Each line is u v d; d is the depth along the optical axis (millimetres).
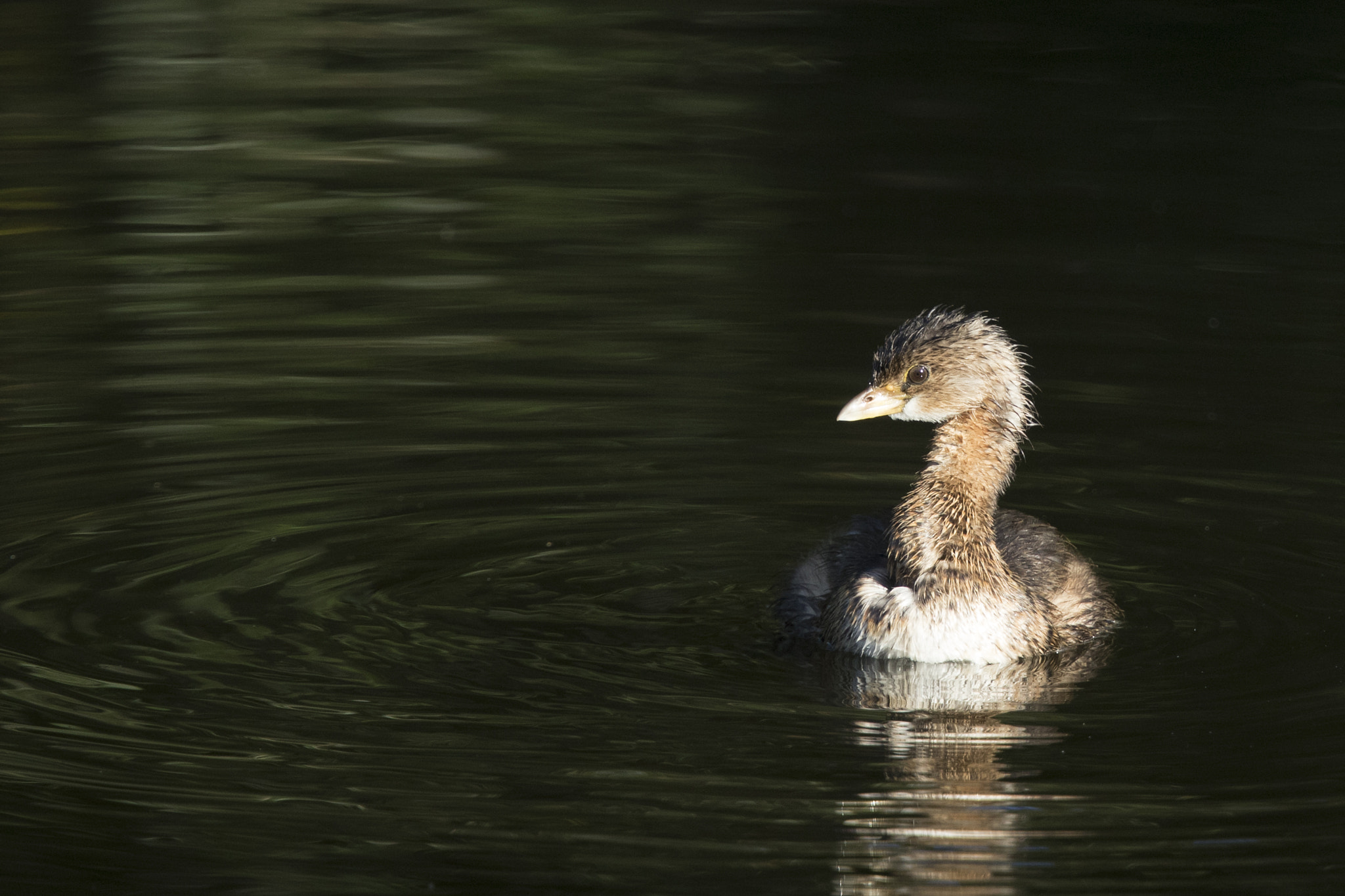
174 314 17188
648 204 21062
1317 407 15062
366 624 11055
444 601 11477
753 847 8391
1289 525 12766
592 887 8062
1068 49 27969
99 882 8156
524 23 29828
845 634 10914
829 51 28047
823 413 15133
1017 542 12094
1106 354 16375
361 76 26359
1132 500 13312
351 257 19078
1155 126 24078
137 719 9688
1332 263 18953
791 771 9172
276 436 14367
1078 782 9047
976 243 19688
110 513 12680
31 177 21500
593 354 16375
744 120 24516
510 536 12617
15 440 13984
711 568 12219
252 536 12406
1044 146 23328
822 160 22812
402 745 9438
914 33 28938
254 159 22500
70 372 15625
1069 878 8125
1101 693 10180
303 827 8602
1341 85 25688
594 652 10758
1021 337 16750
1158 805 8773
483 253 19219
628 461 14062
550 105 25203
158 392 15219
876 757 9336
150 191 21109
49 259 18719
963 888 8023
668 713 9898
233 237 19625
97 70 26109
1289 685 10195
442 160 22656
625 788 8969
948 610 10711
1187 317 17344
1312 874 8164
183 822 8656
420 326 17062
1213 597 11586
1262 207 20891
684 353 16438
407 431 14570
